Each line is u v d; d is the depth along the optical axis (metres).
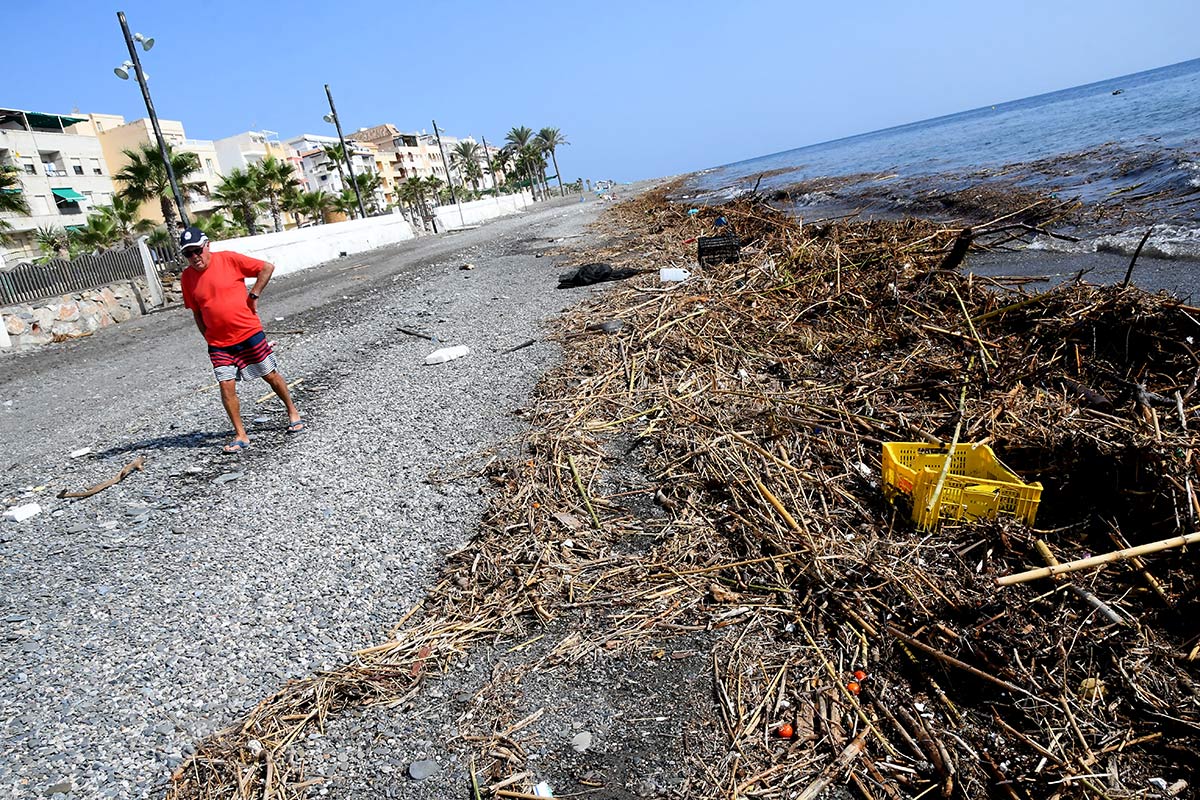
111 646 3.49
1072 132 29.08
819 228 10.66
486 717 2.91
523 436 5.47
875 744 2.59
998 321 6.12
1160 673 2.66
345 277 17.28
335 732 2.89
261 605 3.73
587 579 3.75
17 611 3.86
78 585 4.08
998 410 4.59
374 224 27.83
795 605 3.35
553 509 4.39
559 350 7.41
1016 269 9.44
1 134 39.88
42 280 14.09
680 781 2.54
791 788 2.47
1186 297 6.48
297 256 21.78
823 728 2.68
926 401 5.13
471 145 109.25
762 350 6.68
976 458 3.99
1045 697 2.61
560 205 52.69
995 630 2.90
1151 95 45.34
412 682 3.13
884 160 36.41
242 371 6.00
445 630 3.46
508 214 49.66
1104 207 11.90
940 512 3.63
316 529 4.45
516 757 2.70
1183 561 3.05
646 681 3.03
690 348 6.77
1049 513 3.68
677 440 5.03
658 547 3.94
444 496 4.71
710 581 3.63
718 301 8.12
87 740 2.90
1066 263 9.27
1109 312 5.39
